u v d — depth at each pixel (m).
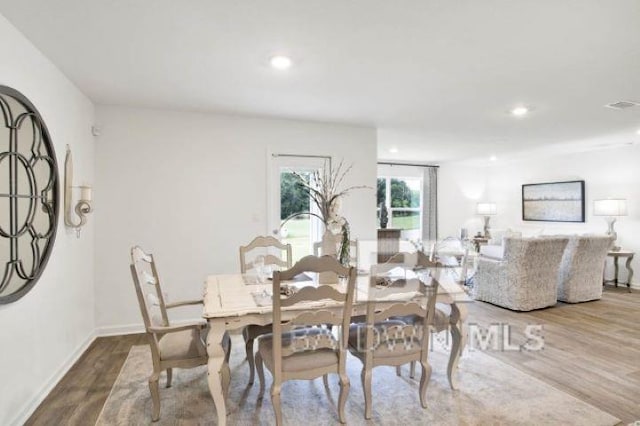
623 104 3.70
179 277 3.96
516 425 2.19
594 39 2.31
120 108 3.76
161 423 2.21
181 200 3.96
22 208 2.24
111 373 2.86
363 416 2.29
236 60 2.65
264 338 2.41
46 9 1.98
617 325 4.07
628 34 2.24
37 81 2.46
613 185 6.13
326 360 2.15
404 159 7.78
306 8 1.97
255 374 2.87
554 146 6.07
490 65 2.74
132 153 3.81
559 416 2.29
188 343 2.33
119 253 3.77
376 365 2.28
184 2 1.91
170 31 2.23
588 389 2.63
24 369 2.26
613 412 2.33
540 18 2.06
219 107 3.83
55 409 2.36
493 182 8.52
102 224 3.71
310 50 2.49
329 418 2.27
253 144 4.23
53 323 2.67
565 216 6.85
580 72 2.87
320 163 4.54
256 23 2.13
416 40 2.34
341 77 2.99
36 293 2.42
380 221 7.23
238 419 2.26
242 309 2.10
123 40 2.35
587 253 5.00
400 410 2.36
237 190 4.16
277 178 4.34
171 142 3.93
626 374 2.87
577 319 4.29
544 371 2.92
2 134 2.04
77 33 2.25
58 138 2.79
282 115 4.15
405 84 3.14
